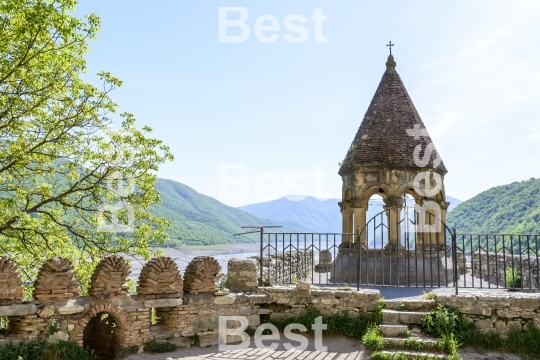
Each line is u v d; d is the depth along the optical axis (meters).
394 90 17.14
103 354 10.67
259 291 11.92
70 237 17.27
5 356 8.46
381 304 11.01
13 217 15.34
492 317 10.37
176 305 10.59
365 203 16.14
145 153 17.22
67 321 9.38
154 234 17.55
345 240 16.36
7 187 16.48
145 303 10.28
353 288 11.88
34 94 14.98
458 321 10.28
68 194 16.42
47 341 9.06
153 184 17.53
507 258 17.09
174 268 10.70
